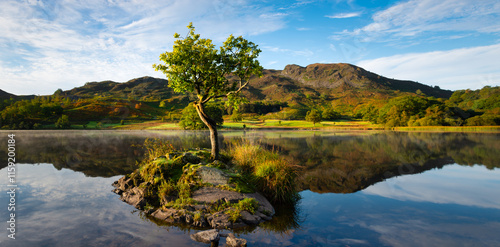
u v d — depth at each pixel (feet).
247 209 20.02
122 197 24.63
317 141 93.25
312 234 16.75
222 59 29.94
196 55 28.27
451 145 78.54
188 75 29.50
